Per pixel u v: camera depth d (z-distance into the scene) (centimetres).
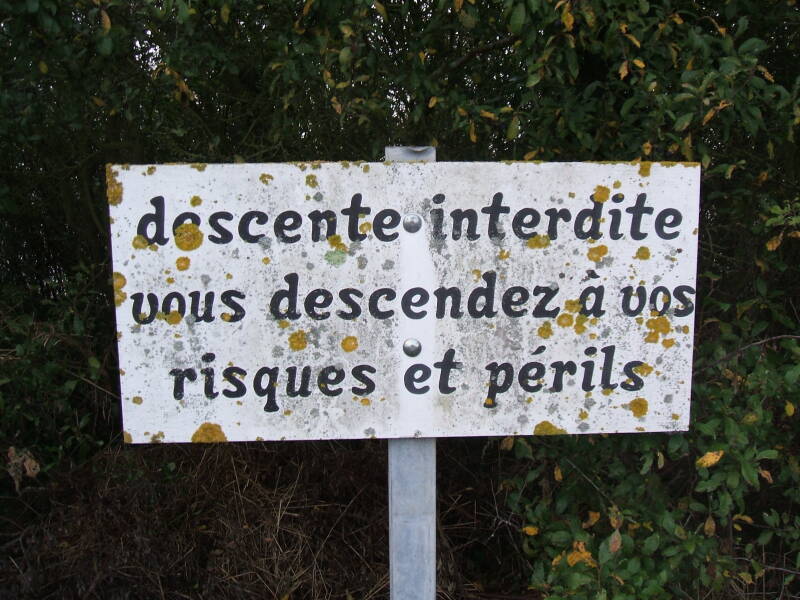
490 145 259
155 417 179
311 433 181
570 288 182
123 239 175
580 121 214
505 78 244
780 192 249
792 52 251
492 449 288
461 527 287
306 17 219
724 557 223
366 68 223
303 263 178
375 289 179
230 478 278
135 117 262
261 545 271
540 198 180
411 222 178
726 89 195
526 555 273
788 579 242
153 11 206
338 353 179
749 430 214
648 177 181
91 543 253
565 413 184
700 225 256
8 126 247
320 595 267
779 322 265
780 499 270
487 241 179
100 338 298
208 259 176
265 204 176
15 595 250
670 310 185
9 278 328
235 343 178
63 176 304
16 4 195
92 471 270
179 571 259
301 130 272
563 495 227
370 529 276
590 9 189
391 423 181
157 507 262
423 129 248
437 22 221
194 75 230
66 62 222
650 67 210
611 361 184
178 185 175
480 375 182
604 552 204
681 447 210
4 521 279
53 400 270
